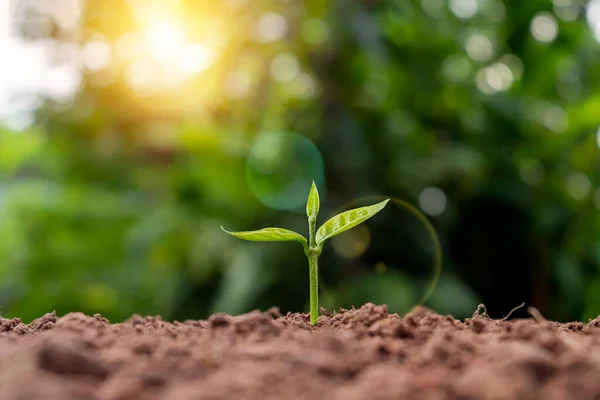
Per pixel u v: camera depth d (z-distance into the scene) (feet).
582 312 3.88
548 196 3.91
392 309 3.23
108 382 1.16
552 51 4.17
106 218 4.48
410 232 3.84
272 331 1.36
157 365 1.20
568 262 3.88
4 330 1.50
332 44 3.87
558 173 3.91
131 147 4.20
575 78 4.28
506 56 4.40
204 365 1.22
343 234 3.73
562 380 1.15
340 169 3.86
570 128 3.67
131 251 3.91
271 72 4.19
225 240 3.68
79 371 1.16
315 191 1.51
